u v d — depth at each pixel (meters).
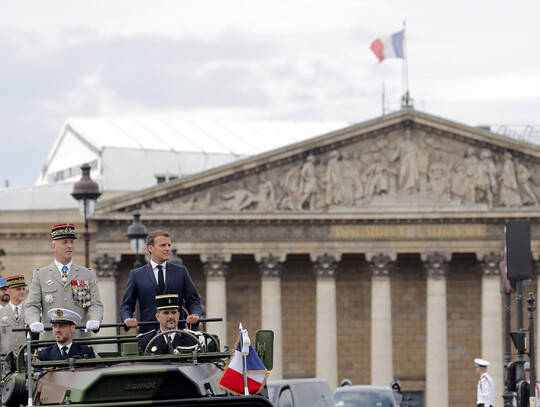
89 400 20.27
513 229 48.47
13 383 22.48
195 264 122.88
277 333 117.69
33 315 26.94
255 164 116.44
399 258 125.44
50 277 27.58
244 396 21.00
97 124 163.12
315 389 59.28
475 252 118.44
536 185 118.25
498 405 117.81
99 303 27.95
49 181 175.50
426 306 125.06
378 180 117.69
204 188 117.25
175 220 117.00
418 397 125.75
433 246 118.12
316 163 117.69
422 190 118.06
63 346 24.47
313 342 124.56
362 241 118.00
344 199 117.62
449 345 125.50
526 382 44.69
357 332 125.25
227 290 124.12
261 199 117.25
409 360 125.50
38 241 123.94
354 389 58.94
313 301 124.88
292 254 120.12
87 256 73.81
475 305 125.62
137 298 26.97
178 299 26.23
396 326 125.69
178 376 20.75
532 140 165.75
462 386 125.19
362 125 116.44
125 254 117.25
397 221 117.75
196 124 168.88
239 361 21.62
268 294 117.75
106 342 25.08
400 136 118.12
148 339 25.33
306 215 117.06
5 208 142.75
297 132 173.00
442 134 117.81
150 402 20.41
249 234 117.94
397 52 120.38
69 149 167.75
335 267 118.31
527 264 48.28
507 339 57.50
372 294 118.62
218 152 157.62
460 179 118.00
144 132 161.62
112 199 115.81
